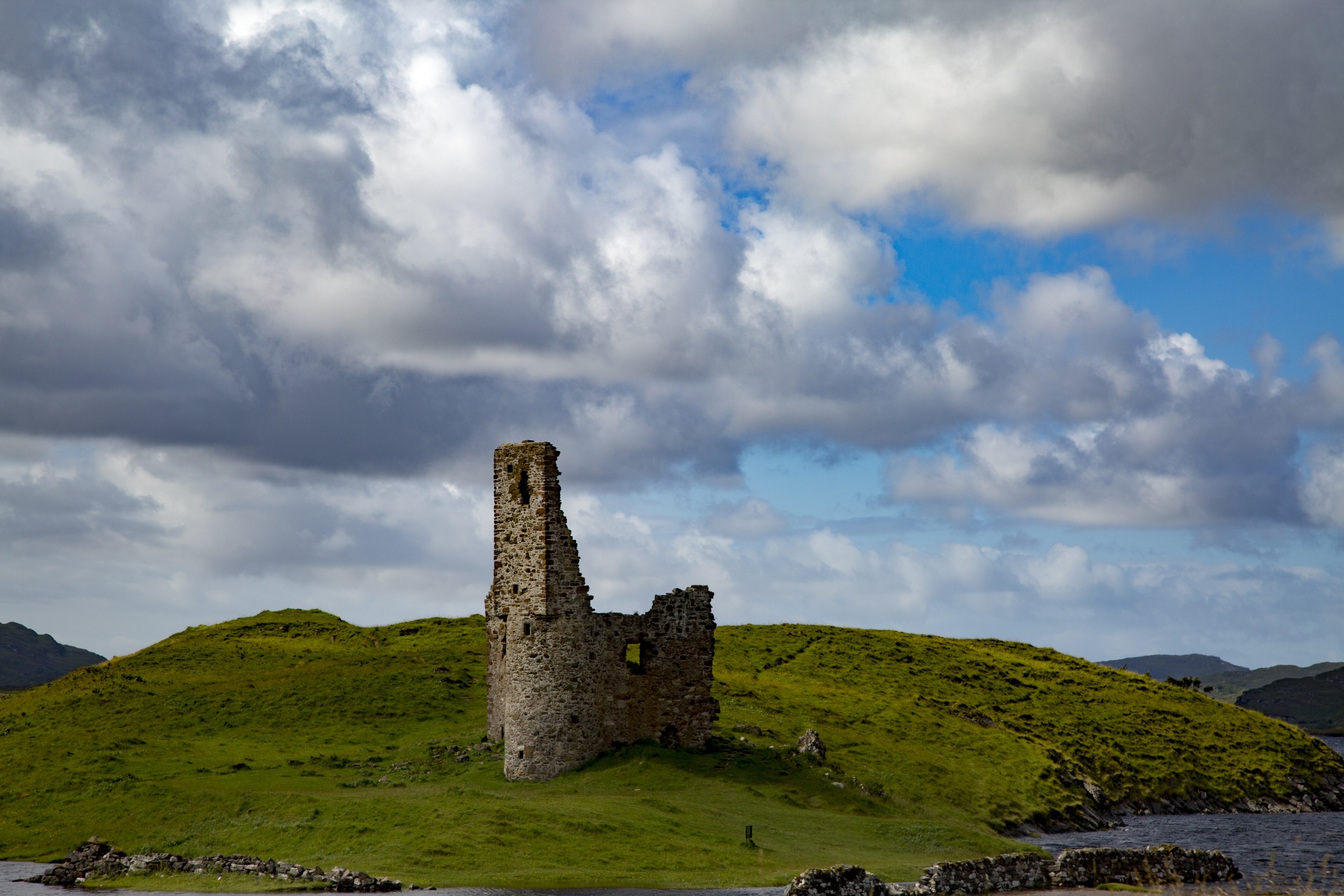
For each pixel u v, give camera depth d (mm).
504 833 52250
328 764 75125
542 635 69562
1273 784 113750
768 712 95688
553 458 71750
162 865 51188
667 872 48219
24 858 56844
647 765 68500
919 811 75562
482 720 91375
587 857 50094
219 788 64062
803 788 71562
